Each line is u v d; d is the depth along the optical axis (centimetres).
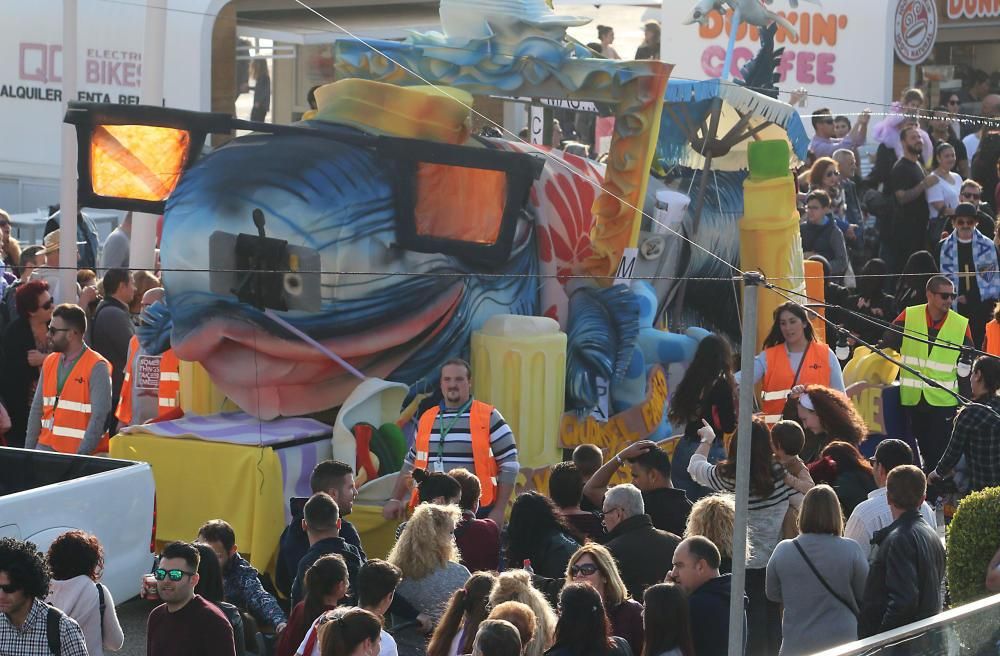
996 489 1484
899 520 1406
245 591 1515
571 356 2081
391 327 1917
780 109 2295
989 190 3738
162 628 1246
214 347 1911
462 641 1209
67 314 2008
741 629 1033
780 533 1552
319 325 1886
